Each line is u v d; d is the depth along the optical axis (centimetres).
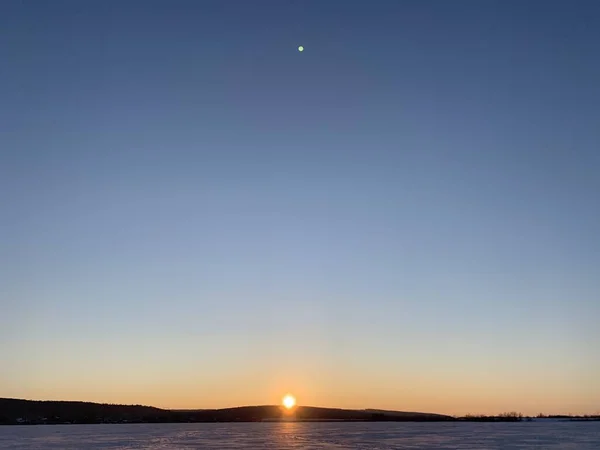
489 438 16500
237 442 14950
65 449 12312
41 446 13250
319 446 13312
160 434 19500
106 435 18575
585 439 15700
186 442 14900
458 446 13050
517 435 18388
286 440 15950
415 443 14275
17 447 12912
